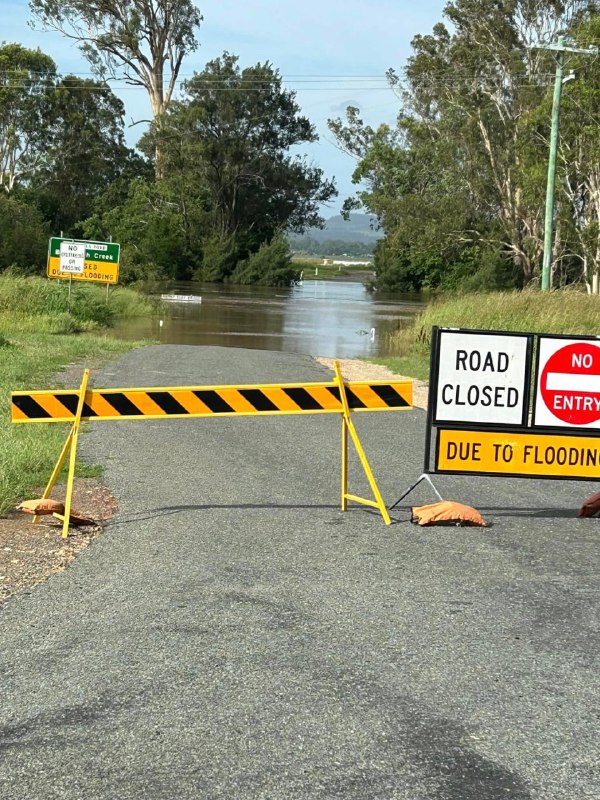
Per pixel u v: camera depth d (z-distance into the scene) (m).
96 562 8.56
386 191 82.06
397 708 6.75
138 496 10.27
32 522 9.46
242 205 90.19
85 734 6.46
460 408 9.92
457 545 9.07
